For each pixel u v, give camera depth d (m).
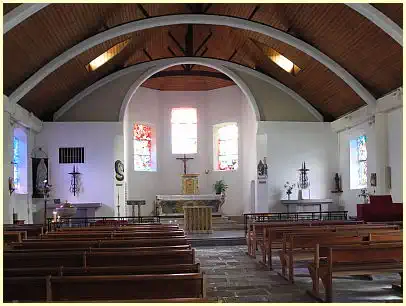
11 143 14.20
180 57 18.16
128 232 8.84
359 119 16.11
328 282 6.29
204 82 21.53
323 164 18.50
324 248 6.59
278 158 18.33
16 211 15.34
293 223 10.95
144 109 20.77
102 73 17.56
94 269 4.43
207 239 14.03
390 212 12.53
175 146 21.50
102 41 14.17
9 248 6.78
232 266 9.73
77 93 17.78
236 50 17.77
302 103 18.64
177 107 21.56
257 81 18.58
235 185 20.80
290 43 14.64
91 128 17.73
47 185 16.30
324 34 13.76
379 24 11.16
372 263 6.57
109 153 17.70
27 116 15.55
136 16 14.95
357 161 17.52
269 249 9.25
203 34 17.38
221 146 21.45
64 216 15.08
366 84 15.01
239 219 19.81
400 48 12.18
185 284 3.91
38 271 4.42
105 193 17.55
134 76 18.09
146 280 3.87
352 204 17.47
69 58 14.01
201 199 19.42
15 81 13.58
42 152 17.44
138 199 20.14
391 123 14.69
